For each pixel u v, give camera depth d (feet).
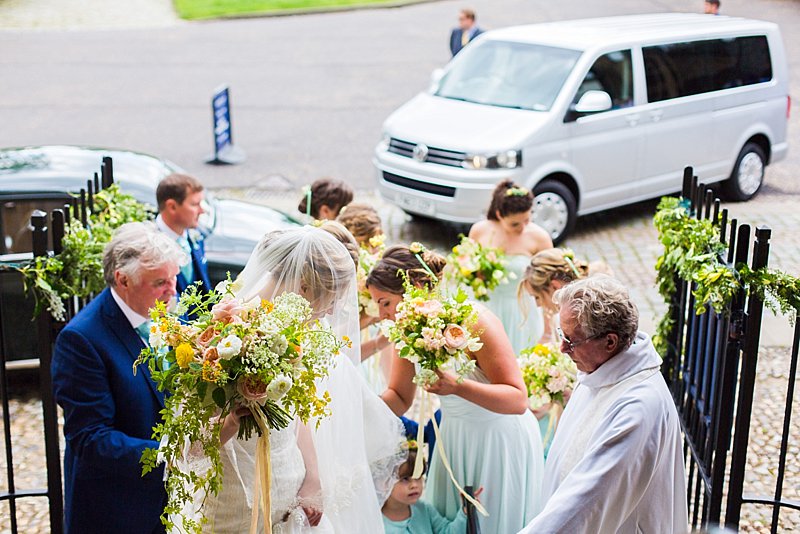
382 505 12.26
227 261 22.16
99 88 53.47
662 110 31.09
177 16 77.66
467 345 11.04
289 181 37.01
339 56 62.08
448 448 12.61
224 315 9.02
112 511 11.15
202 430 9.26
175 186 16.08
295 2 82.43
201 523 9.32
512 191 18.30
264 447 9.34
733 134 33.06
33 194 20.76
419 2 81.71
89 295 14.20
